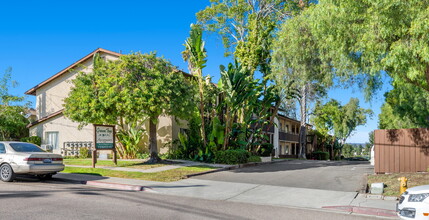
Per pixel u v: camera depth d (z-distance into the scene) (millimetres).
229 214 8164
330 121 55500
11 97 27156
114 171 15445
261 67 24906
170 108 16641
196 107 19250
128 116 16656
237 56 24984
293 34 15914
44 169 12344
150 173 14992
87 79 17719
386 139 15438
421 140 14828
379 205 9312
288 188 12297
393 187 11531
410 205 6973
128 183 12461
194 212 8219
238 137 23188
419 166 14766
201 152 21047
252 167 20297
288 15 30672
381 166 15398
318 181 14008
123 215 7492
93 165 16703
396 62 10578
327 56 14539
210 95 22453
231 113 21625
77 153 25125
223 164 19875
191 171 16016
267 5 31625
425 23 9906
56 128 26422
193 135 22188
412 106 20297
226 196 10836
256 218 7828
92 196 9797
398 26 10969
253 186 12664
